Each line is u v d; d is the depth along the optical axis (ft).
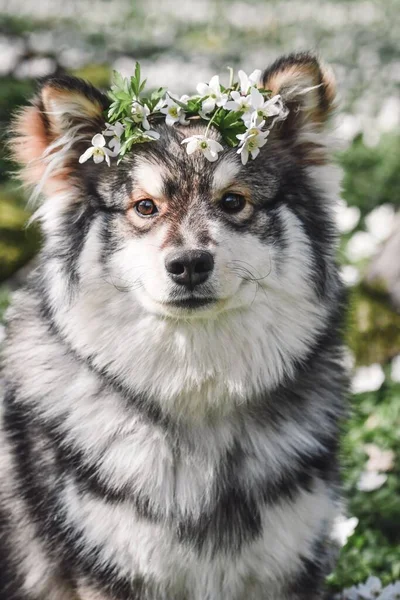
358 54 8.72
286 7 10.50
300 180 3.05
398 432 4.05
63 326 3.00
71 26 9.87
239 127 2.94
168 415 2.97
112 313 2.94
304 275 2.99
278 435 3.00
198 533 2.95
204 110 2.96
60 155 3.00
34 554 3.08
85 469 2.94
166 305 2.86
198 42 9.70
